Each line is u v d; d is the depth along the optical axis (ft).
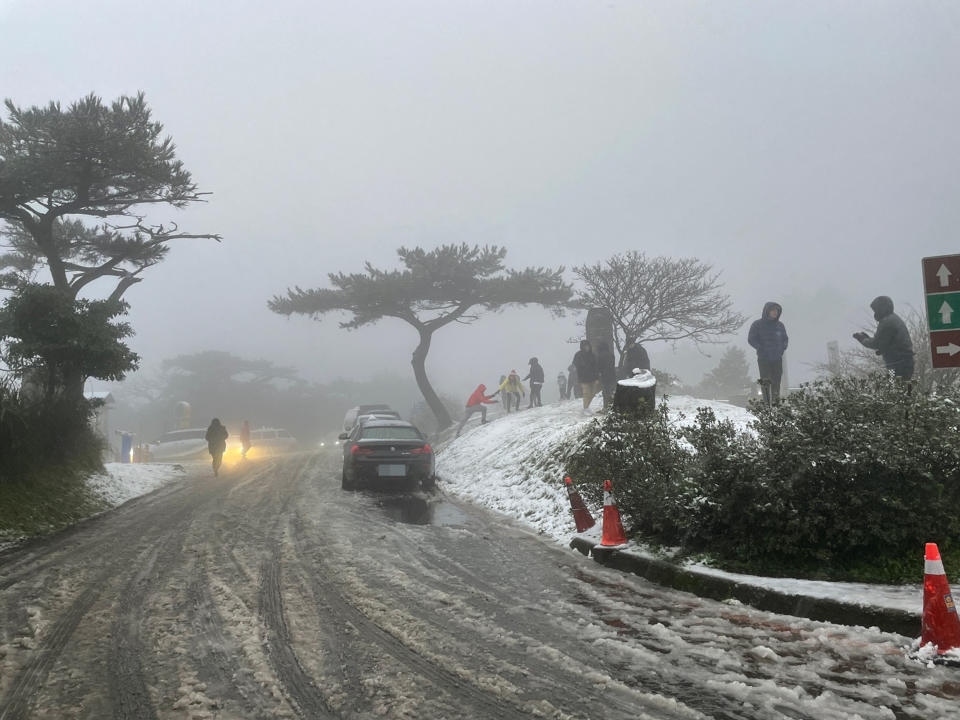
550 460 43.83
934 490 19.98
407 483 51.19
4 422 38.58
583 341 62.95
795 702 12.42
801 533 20.54
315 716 12.57
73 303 51.31
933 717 11.59
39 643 17.07
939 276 20.99
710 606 19.36
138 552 28.68
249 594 21.33
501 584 22.39
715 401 55.93
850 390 23.76
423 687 13.79
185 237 73.20
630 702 12.78
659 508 25.11
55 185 60.85
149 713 12.91
